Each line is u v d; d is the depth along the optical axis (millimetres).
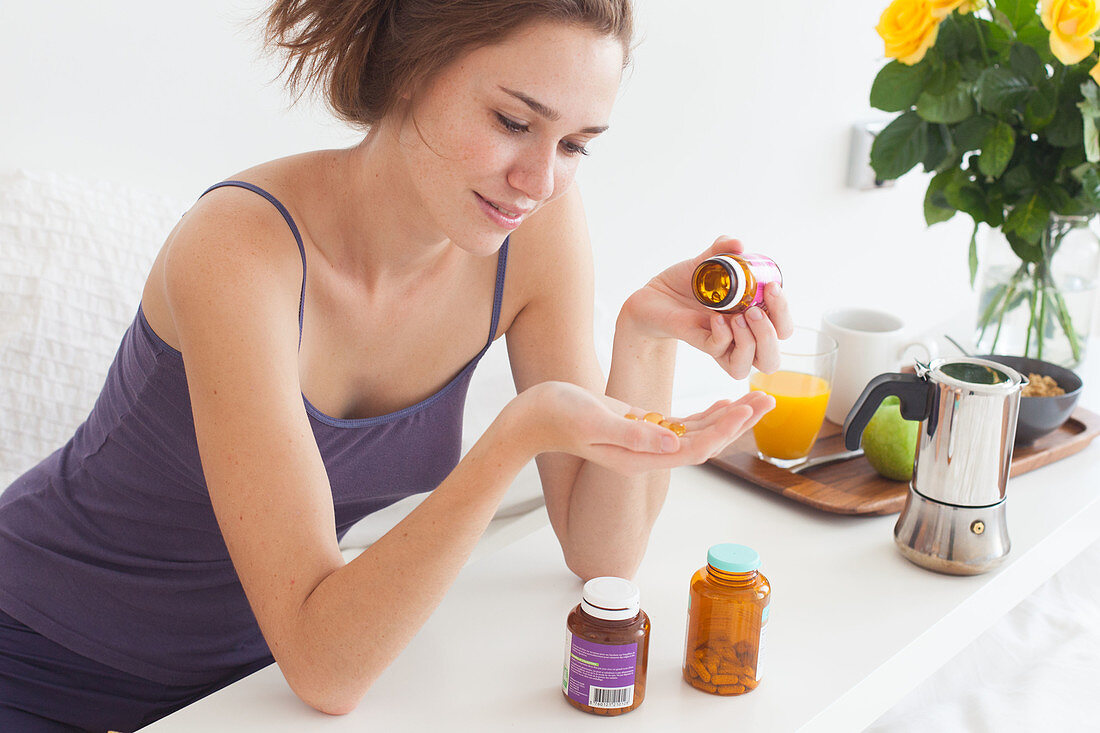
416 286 936
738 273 860
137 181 1309
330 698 777
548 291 1030
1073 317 1481
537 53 697
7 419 1139
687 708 810
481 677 844
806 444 1250
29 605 996
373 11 780
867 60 1962
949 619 967
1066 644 1297
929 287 2334
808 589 1006
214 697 815
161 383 896
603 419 723
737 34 1727
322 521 794
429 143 753
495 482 753
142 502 968
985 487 1016
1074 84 1329
